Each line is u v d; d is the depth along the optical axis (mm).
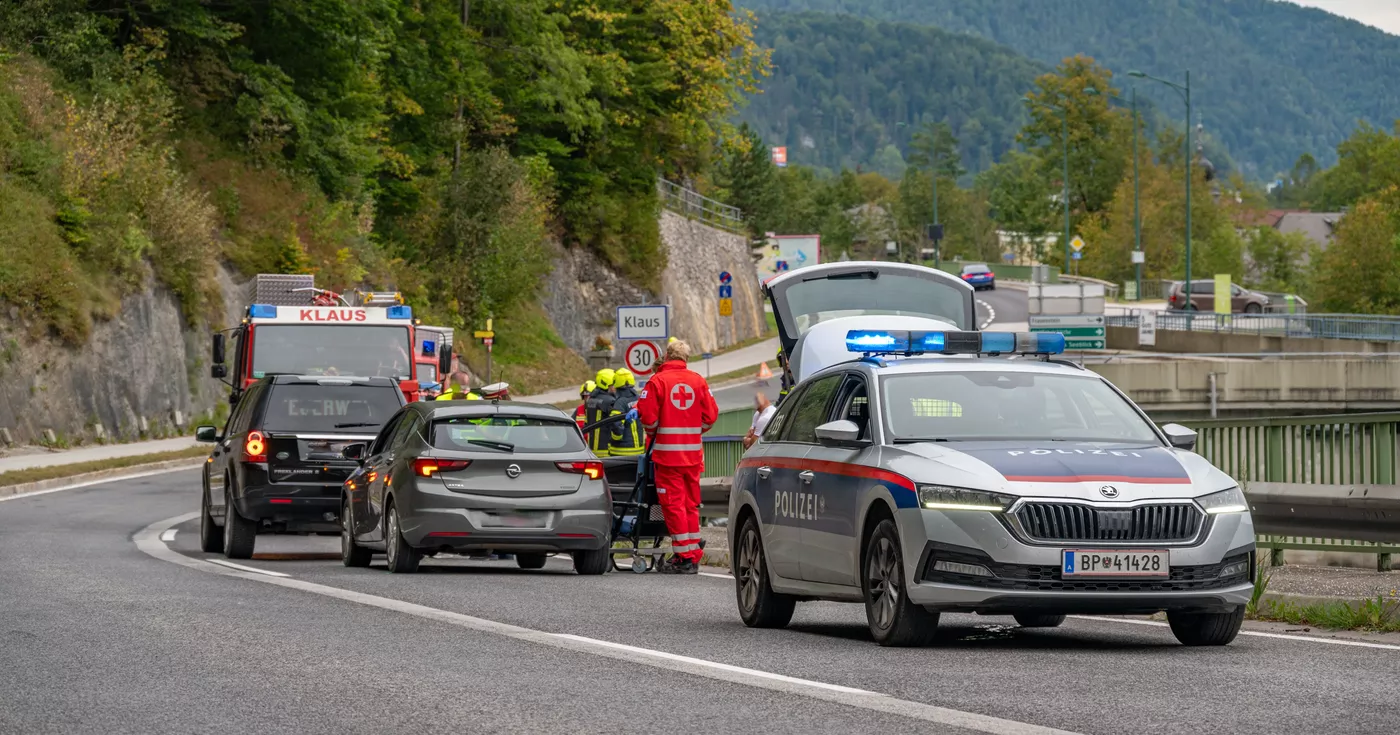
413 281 61562
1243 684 8875
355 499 18875
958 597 10195
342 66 58594
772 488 12492
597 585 16438
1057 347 12500
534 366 66625
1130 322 78562
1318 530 15773
